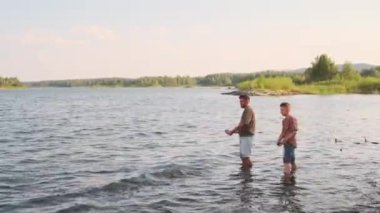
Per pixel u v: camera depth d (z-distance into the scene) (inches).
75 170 582.2
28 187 486.9
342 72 4982.8
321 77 5182.1
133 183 499.8
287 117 549.6
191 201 430.3
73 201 429.7
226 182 510.9
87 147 811.4
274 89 4286.4
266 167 601.3
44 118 1627.7
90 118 1632.6
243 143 597.6
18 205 417.4
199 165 613.3
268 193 460.1
